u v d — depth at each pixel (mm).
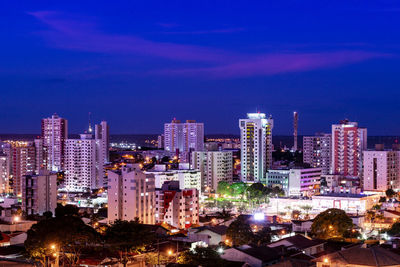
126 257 193875
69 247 197375
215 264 178375
